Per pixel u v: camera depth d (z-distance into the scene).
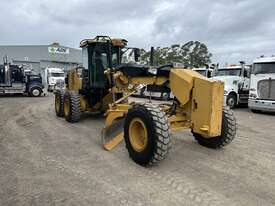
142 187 4.31
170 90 5.89
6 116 11.08
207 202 3.88
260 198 4.04
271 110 13.55
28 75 23.41
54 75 30.84
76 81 10.28
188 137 7.47
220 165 5.38
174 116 5.73
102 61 8.98
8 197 3.93
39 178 4.60
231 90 15.93
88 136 7.53
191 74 5.50
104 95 9.15
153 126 4.89
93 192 4.12
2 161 5.41
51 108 13.95
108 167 5.14
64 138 7.29
